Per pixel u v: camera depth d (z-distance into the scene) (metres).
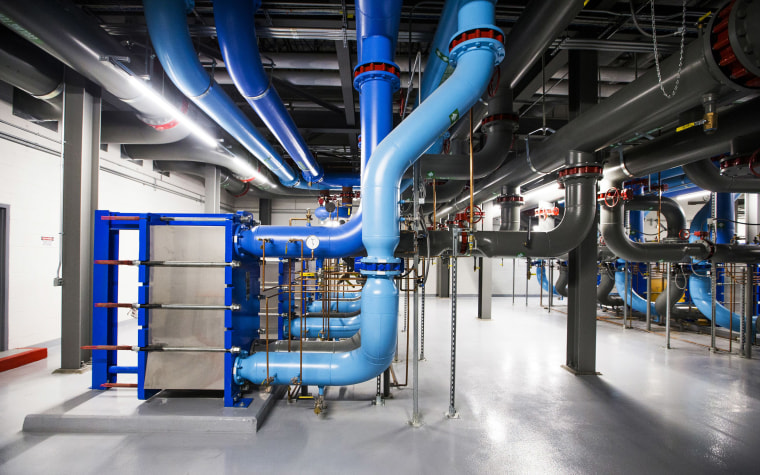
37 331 4.41
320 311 5.42
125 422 2.46
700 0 2.74
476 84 2.01
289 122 3.37
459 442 2.40
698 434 2.54
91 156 3.83
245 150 5.49
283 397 3.11
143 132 4.07
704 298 5.93
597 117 2.57
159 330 2.68
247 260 3.02
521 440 2.43
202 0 2.71
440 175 3.50
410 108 4.61
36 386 3.20
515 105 5.12
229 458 2.18
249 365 2.68
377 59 2.33
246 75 2.37
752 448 2.36
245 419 2.47
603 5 2.84
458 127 3.82
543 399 3.15
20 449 2.24
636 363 4.30
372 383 3.51
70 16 2.14
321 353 2.76
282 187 7.80
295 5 2.68
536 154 3.61
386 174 2.26
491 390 3.35
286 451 2.26
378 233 2.33
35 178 4.37
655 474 2.08
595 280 3.86
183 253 2.68
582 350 3.85
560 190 6.70
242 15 1.93
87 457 2.16
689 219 9.66
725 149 2.79
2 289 4.03
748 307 4.68
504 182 4.76
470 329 6.34
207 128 4.11
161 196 7.09
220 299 2.67
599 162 3.13
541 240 3.21
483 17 1.95
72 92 3.66
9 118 4.05
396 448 2.31
